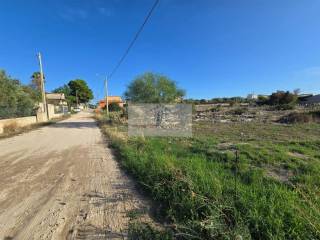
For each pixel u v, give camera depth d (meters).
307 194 3.79
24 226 3.46
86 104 104.00
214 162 6.45
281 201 3.37
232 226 2.87
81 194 4.72
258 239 2.77
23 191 4.96
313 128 15.86
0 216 3.80
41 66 29.12
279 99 46.69
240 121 22.50
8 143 12.20
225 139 11.45
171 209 3.64
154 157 6.45
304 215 2.81
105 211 3.92
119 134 13.00
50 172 6.45
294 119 20.00
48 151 9.68
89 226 3.43
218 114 31.48
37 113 26.70
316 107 33.69
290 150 8.33
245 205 3.28
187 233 2.96
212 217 2.90
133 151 8.02
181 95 22.81
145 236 3.09
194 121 22.97
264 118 24.08
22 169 6.82
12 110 21.27
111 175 6.06
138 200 4.37
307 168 5.83
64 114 47.19
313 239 2.52
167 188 4.35
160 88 21.25
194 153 7.81
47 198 4.54
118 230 3.30
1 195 4.75
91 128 20.28
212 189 3.91
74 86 92.12
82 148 10.29
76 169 6.73
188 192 3.81
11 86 21.08
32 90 31.42
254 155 7.33
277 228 2.74
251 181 4.88
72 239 3.10
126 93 22.47
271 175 5.52
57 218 3.70
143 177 5.39
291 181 4.97
